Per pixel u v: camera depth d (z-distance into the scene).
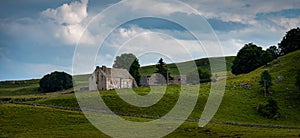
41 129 85.06
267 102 125.69
